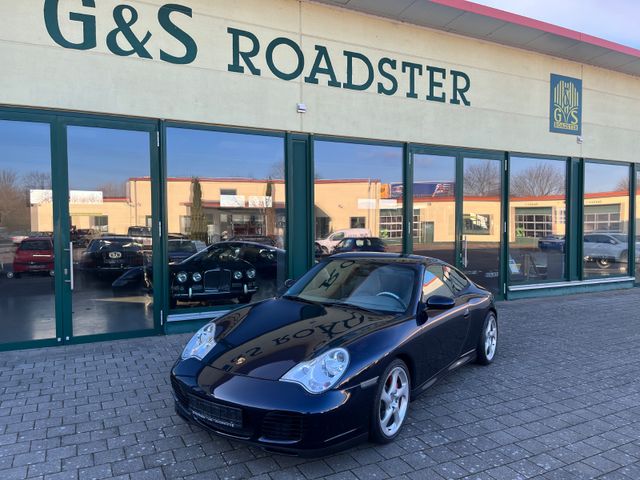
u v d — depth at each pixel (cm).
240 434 304
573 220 1077
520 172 989
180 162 658
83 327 603
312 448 296
